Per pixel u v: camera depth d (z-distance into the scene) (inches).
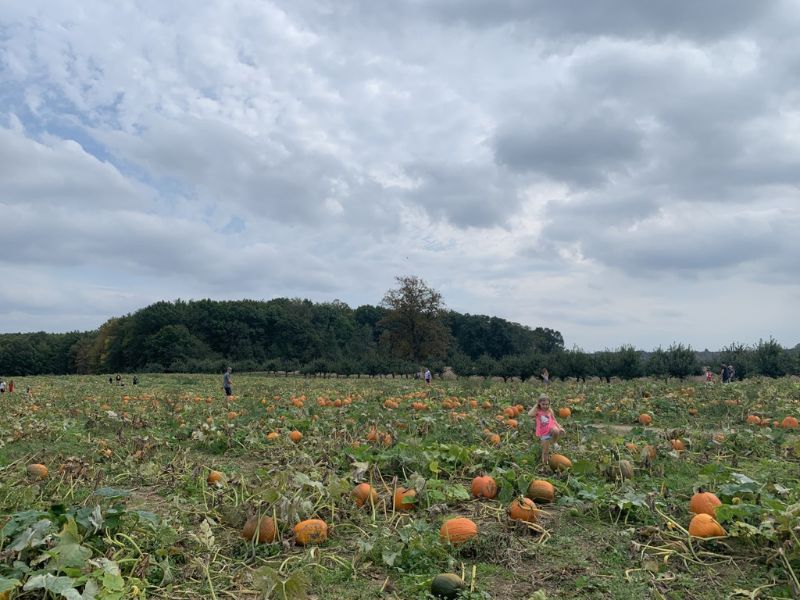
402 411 757.9
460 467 394.3
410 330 3361.2
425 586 208.2
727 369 1350.9
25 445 518.6
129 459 423.8
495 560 233.1
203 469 374.3
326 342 4724.4
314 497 301.4
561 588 207.5
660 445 431.5
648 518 275.9
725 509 240.2
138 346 4397.1
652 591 199.6
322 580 218.8
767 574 209.5
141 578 207.9
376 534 248.4
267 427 586.6
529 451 426.6
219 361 3683.6
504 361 2037.4
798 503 225.6
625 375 1708.9
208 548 237.3
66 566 189.9
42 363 5167.3
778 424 597.3
